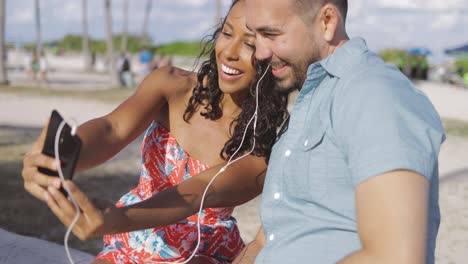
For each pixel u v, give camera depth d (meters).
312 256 1.74
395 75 1.71
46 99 18.00
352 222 1.70
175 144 2.69
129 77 26.16
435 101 22.19
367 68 1.74
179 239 2.58
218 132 2.67
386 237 1.46
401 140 1.52
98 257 2.63
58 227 5.47
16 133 11.01
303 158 1.80
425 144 1.54
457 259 5.29
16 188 6.75
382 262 1.45
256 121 2.56
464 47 35.97
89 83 28.47
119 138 2.32
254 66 2.55
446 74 34.66
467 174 9.03
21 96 18.58
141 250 2.59
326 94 1.81
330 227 1.73
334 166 1.71
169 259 2.58
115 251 2.63
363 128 1.58
